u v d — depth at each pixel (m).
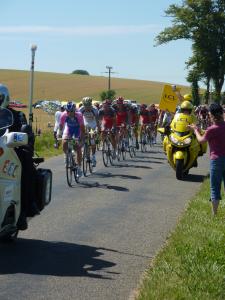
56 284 6.05
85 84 120.25
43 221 9.17
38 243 7.75
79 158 13.62
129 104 19.88
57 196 11.62
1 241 7.67
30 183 7.18
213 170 9.52
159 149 24.02
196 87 69.94
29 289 5.86
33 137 7.34
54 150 22.08
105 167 16.95
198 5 69.94
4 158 6.59
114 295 5.78
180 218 9.60
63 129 13.31
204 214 9.77
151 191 12.77
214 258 6.74
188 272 6.24
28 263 6.77
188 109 15.46
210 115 9.54
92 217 9.65
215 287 5.77
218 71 70.50
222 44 70.38
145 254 7.38
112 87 120.44
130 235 8.41
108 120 17.39
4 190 6.55
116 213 10.07
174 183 14.17
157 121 25.81
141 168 17.02
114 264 6.88
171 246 7.45
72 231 8.55
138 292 5.79
